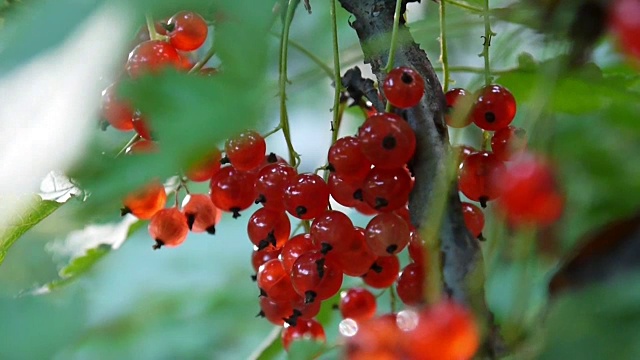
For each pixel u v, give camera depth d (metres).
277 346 0.58
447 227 0.51
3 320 0.46
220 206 0.54
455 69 0.57
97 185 0.46
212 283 1.06
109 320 1.00
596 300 0.48
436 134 0.52
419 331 0.48
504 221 0.49
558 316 0.48
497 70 0.57
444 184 0.50
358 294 0.57
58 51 0.42
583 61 0.49
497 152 0.53
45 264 0.58
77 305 0.46
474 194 0.53
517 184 0.48
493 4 0.56
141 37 0.54
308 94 0.79
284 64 0.53
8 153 0.41
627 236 0.49
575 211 0.65
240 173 0.54
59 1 0.44
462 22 0.55
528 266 0.49
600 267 0.49
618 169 0.65
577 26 0.49
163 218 0.56
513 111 0.53
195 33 0.53
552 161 0.48
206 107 0.44
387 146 0.51
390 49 0.52
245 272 1.07
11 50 0.42
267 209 0.54
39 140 0.41
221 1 0.45
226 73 0.45
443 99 0.53
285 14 0.53
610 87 0.56
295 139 0.80
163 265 1.08
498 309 0.56
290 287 0.54
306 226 0.56
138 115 0.51
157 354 0.98
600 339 0.47
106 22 0.43
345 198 0.53
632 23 0.47
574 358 0.47
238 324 1.02
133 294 1.04
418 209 0.52
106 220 0.57
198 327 1.01
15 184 0.40
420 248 0.52
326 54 0.61
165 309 1.04
